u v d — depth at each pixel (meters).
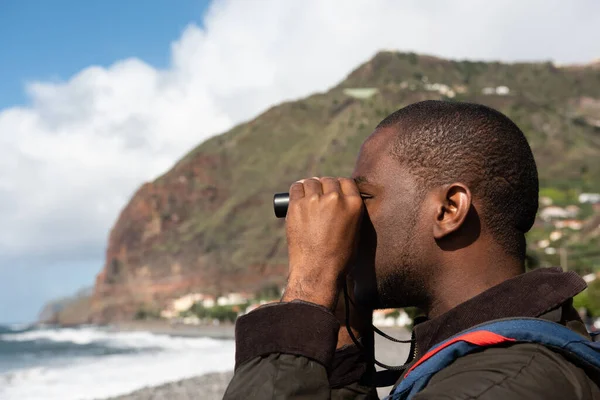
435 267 1.32
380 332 1.54
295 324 1.20
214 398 18.23
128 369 41.59
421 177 1.34
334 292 1.29
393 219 1.36
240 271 198.75
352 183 1.39
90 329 195.62
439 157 1.33
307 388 1.14
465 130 1.34
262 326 1.21
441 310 1.32
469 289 1.30
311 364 1.16
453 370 1.11
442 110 1.39
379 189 1.38
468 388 1.05
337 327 1.22
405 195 1.35
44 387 30.64
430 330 1.25
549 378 1.05
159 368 41.75
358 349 1.71
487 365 1.08
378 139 1.44
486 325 1.15
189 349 74.56
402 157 1.37
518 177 1.33
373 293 1.40
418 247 1.33
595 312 42.00
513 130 1.37
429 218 1.32
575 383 1.06
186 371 38.50
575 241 126.75
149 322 166.50
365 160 1.45
